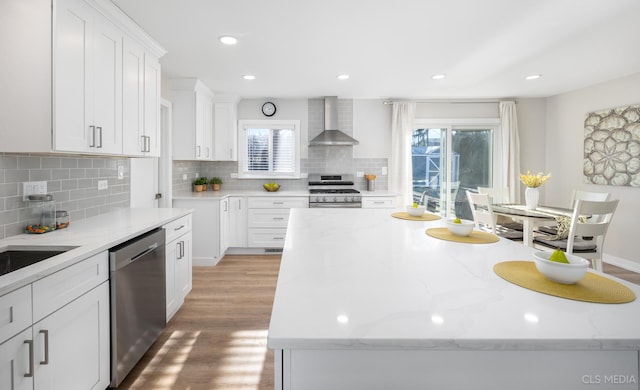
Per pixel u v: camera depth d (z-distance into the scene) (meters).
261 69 3.65
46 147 1.63
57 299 1.34
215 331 2.48
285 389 0.68
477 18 2.45
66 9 1.68
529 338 0.65
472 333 0.66
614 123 4.04
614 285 0.95
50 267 1.28
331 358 0.67
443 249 1.39
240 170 5.11
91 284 1.55
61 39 1.65
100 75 1.99
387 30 2.66
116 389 1.82
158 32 2.70
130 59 2.34
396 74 3.84
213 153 4.80
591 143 4.35
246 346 2.29
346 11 2.35
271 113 5.05
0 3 1.64
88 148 1.88
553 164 5.03
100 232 1.89
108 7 1.99
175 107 4.07
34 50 1.62
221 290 3.31
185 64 3.48
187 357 2.15
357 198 4.61
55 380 1.33
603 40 2.87
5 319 1.11
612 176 4.07
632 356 0.68
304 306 0.80
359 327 0.69
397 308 0.79
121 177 2.86
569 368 0.67
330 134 4.86
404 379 0.67
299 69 3.65
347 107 5.14
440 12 2.36
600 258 3.01
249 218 4.55
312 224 2.04
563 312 0.77
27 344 1.20
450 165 5.29
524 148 5.20
